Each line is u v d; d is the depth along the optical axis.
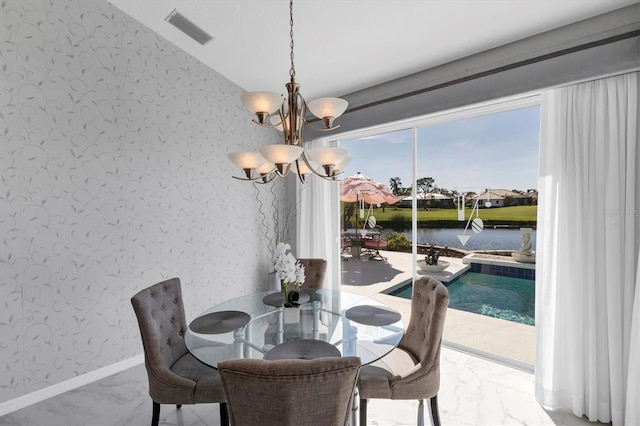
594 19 1.82
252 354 1.45
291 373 0.92
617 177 1.76
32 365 2.09
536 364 2.05
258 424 0.99
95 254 2.35
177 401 1.55
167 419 1.93
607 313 1.80
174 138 2.81
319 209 3.51
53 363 2.17
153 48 2.64
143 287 2.62
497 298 2.55
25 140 2.04
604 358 1.83
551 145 1.99
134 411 2.01
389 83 2.84
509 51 2.15
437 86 2.50
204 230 3.06
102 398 2.14
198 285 3.01
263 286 3.64
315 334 1.63
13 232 2.01
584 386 1.89
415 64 2.53
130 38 2.51
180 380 1.55
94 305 2.35
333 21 2.21
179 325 1.95
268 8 2.19
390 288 3.16
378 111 2.87
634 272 1.74
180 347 1.90
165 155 2.75
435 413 1.66
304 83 3.08
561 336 1.95
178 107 2.83
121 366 2.49
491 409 1.99
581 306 1.87
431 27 2.12
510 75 2.12
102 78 2.37
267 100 1.45
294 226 3.80
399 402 2.12
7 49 1.97
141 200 2.60
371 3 2.00
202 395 1.54
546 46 1.99
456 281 2.76
